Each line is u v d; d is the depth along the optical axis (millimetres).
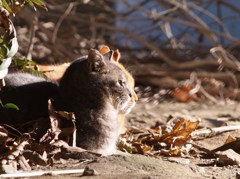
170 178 7430
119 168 7891
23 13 18016
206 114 15578
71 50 20750
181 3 21844
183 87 20688
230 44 23828
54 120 8648
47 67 10859
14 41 8289
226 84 21891
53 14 20062
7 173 7473
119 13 22953
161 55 20328
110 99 9258
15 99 9180
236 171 8609
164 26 23141
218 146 10664
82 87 9125
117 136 9586
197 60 21922
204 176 8148
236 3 29812
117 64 10508
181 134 10359
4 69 8305
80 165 8062
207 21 28266
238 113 16125
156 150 10109
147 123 12969
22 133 8969
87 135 8969
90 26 21938
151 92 20594
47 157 8289
